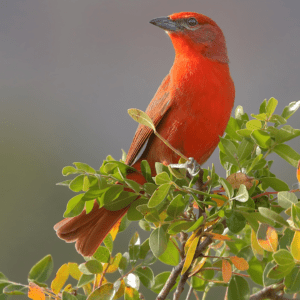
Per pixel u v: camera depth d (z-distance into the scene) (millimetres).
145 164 6305
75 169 5629
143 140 8094
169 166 5938
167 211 5383
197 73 7816
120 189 5773
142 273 5879
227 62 8500
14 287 5555
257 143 5988
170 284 5586
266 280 5258
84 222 6898
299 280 5094
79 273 5914
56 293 5680
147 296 9531
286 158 6000
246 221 5383
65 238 6887
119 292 5703
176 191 5918
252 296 5848
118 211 6844
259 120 6191
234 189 5715
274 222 5172
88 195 5707
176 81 7875
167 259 5992
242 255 6070
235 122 7227
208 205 5797
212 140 8023
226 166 6727
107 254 5820
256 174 6277
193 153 8156
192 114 7793
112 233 6867
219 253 6441
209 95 7742
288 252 4832
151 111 8078
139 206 5320
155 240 5191
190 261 5203
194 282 6344
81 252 6840
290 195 5039
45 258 5898
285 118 6453
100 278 5824
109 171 6117
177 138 7957
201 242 5824
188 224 5324
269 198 6270
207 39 8445
